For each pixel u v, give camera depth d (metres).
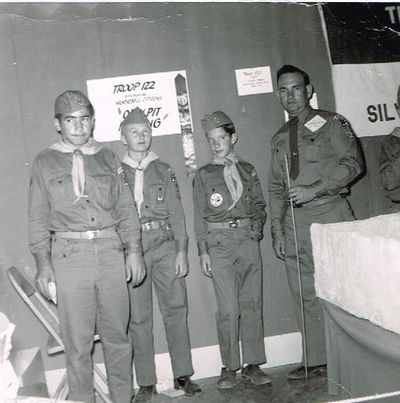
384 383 1.92
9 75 2.93
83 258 2.33
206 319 3.10
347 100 3.31
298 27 3.26
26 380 2.53
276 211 3.06
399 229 2.01
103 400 2.43
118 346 2.42
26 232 2.93
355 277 1.87
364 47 3.35
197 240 2.93
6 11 2.93
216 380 3.01
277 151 3.09
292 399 2.61
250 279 2.88
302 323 2.99
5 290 2.90
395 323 1.68
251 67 3.18
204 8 3.13
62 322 2.32
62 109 2.52
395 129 3.38
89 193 2.40
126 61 3.05
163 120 3.08
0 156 2.92
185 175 3.09
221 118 3.00
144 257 2.80
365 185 3.33
